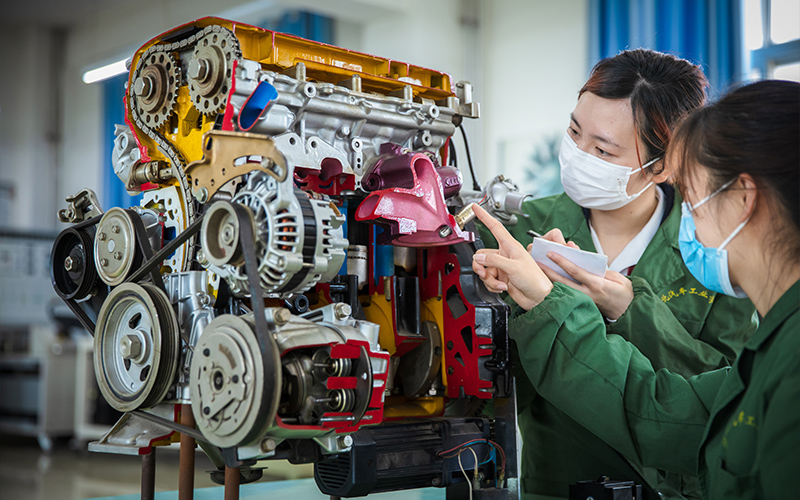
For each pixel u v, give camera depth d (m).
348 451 1.02
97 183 7.52
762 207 0.95
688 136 1.04
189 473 1.03
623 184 1.48
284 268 0.92
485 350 1.24
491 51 5.80
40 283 6.41
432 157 1.29
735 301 1.42
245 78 1.00
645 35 4.70
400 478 1.09
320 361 0.96
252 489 1.49
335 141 1.15
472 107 1.39
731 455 0.94
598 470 1.48
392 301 1.26
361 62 1.23
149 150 1.20
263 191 0.94
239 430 0.87
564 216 1.65
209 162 0.99
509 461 1.23
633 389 1.19
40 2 7.41
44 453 5.18
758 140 0.93
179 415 1.05
